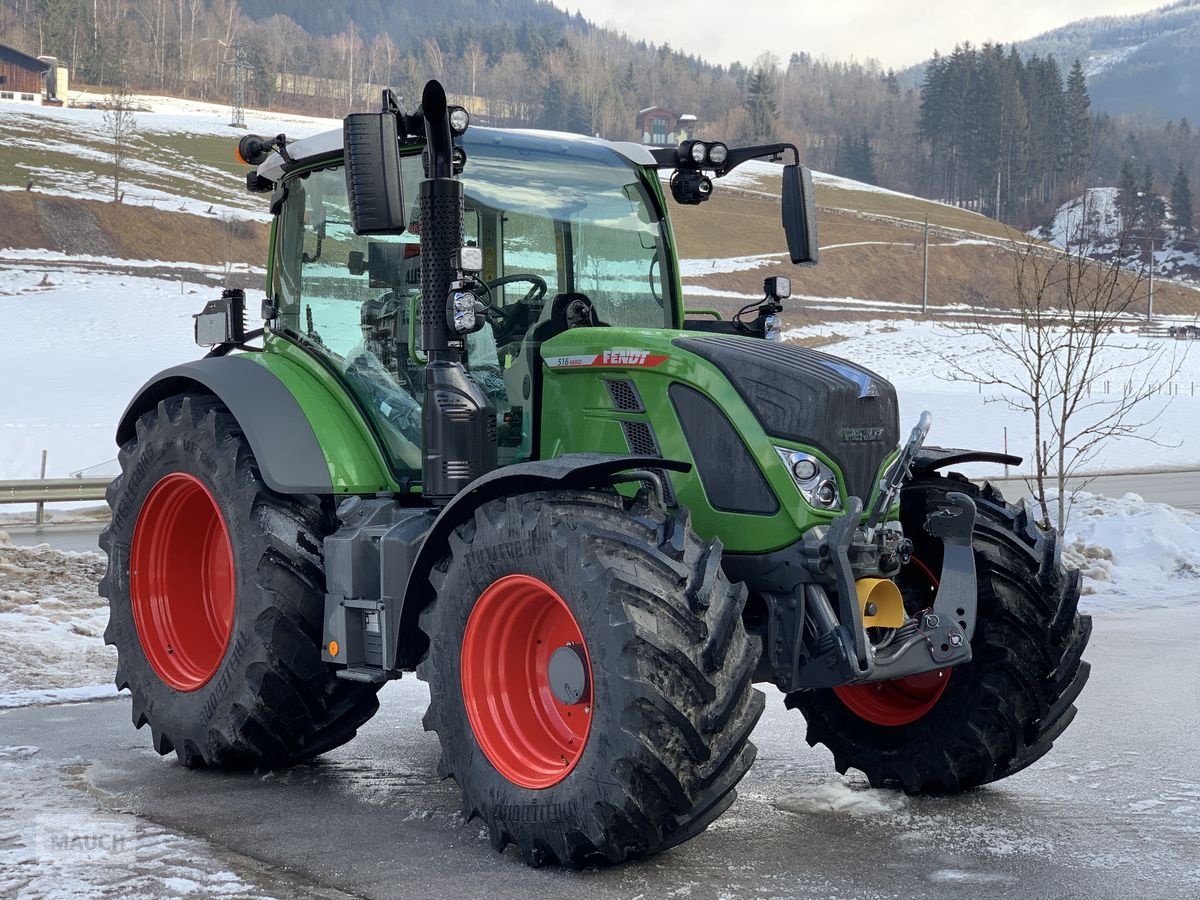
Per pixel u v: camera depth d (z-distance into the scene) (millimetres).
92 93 177625
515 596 4355
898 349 69312
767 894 3875
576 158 5461
